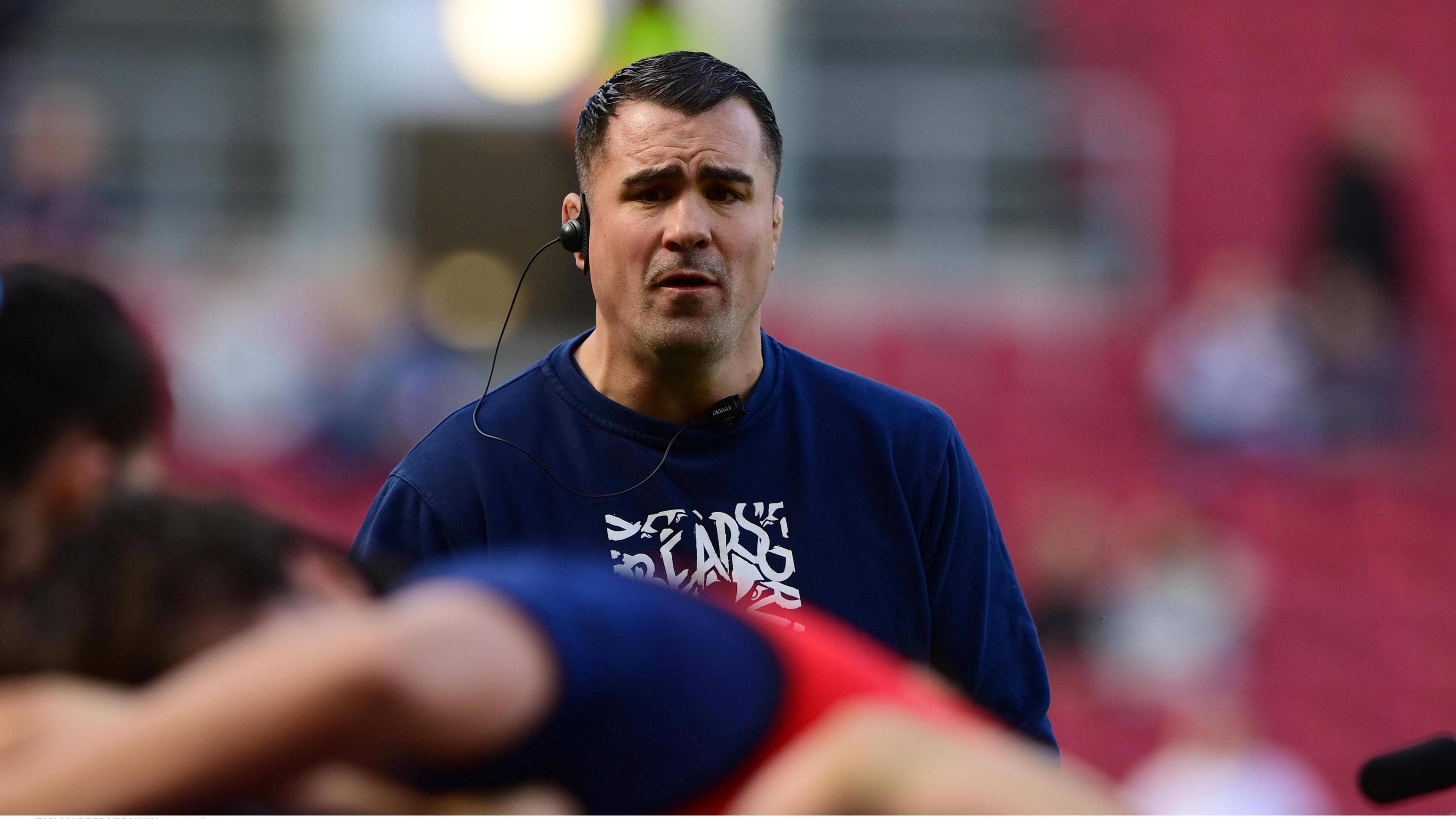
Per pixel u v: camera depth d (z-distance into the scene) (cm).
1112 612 2755
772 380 802
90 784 381
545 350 3547
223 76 3638
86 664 439
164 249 3541
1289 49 3894
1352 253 3278
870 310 3594
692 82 773
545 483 777
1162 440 3391
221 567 439
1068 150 3675
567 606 466
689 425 781
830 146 3638
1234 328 3278
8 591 455
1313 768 2978
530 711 434
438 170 3703
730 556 768
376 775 448
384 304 3247
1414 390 3294
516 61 3466
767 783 489
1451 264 3662
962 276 3625
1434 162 3797
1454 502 3206
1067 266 3647
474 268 3709
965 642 803
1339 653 3056
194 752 382
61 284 521
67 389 505
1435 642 3080
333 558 486
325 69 3650
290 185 3650
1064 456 3416
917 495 800
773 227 815
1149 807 2453
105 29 3622
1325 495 3209
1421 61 3919
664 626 494
